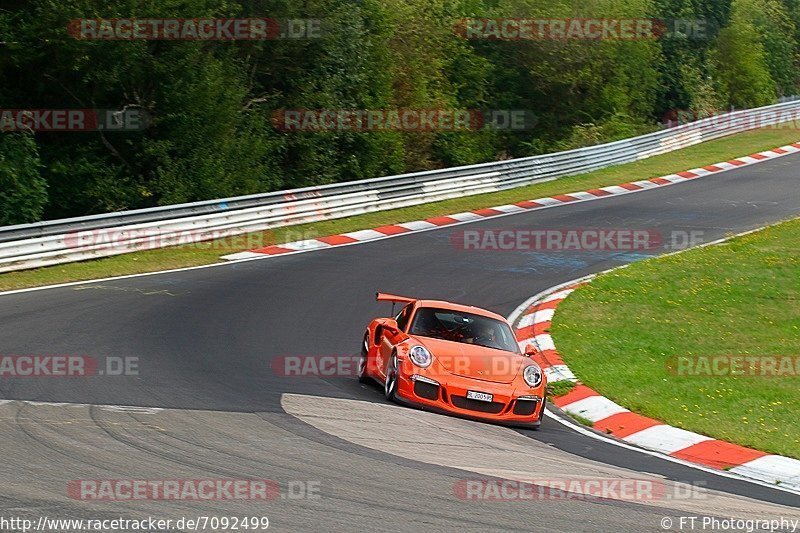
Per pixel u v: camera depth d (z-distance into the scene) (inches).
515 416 1401.3
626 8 6181.1
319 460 1035.3
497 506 912.9
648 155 5324.8
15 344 1581.0
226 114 3816.4
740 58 7485.2
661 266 2827.3
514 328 2164.1
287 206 3223.4
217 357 1643.7
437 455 1123.3
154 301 2080.5
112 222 2652.6
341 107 4660.4
